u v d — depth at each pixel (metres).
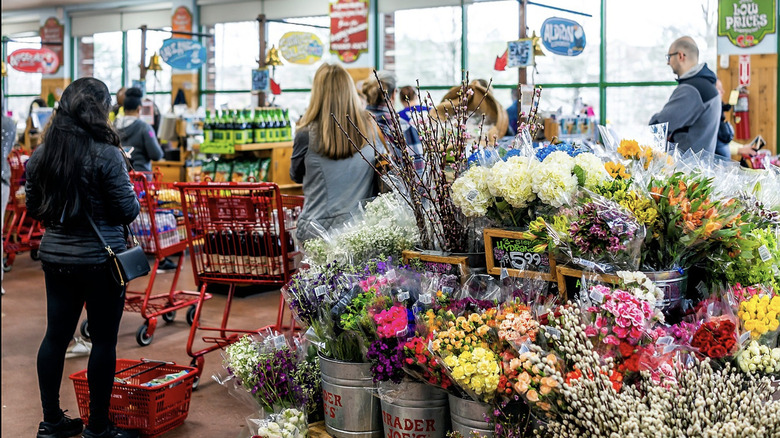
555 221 2.47
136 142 7.50
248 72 12.54
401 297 2.66
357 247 3.12
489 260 2.72
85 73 15.27
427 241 3.02
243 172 7.38
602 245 2.36
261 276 4.24
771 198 2.83
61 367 3.55
